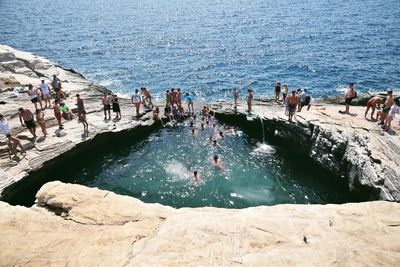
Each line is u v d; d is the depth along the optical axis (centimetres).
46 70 3450
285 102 2380
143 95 2761
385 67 4259
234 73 4378
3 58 3306
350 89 2005
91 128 2172
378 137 1675
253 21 8425
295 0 12912
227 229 876
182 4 13262
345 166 1798
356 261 715
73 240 874
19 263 777
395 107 1664
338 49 5256
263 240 824
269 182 1872
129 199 1091
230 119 2556
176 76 4316
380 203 980
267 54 5212
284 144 2252
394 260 717
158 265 743
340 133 1827
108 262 774
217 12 10456
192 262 750
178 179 1894
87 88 3047
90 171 1970
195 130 2442
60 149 1886
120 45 6106
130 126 2275
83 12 11244
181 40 6450
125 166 2022
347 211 948
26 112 1884
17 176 1623
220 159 2089
